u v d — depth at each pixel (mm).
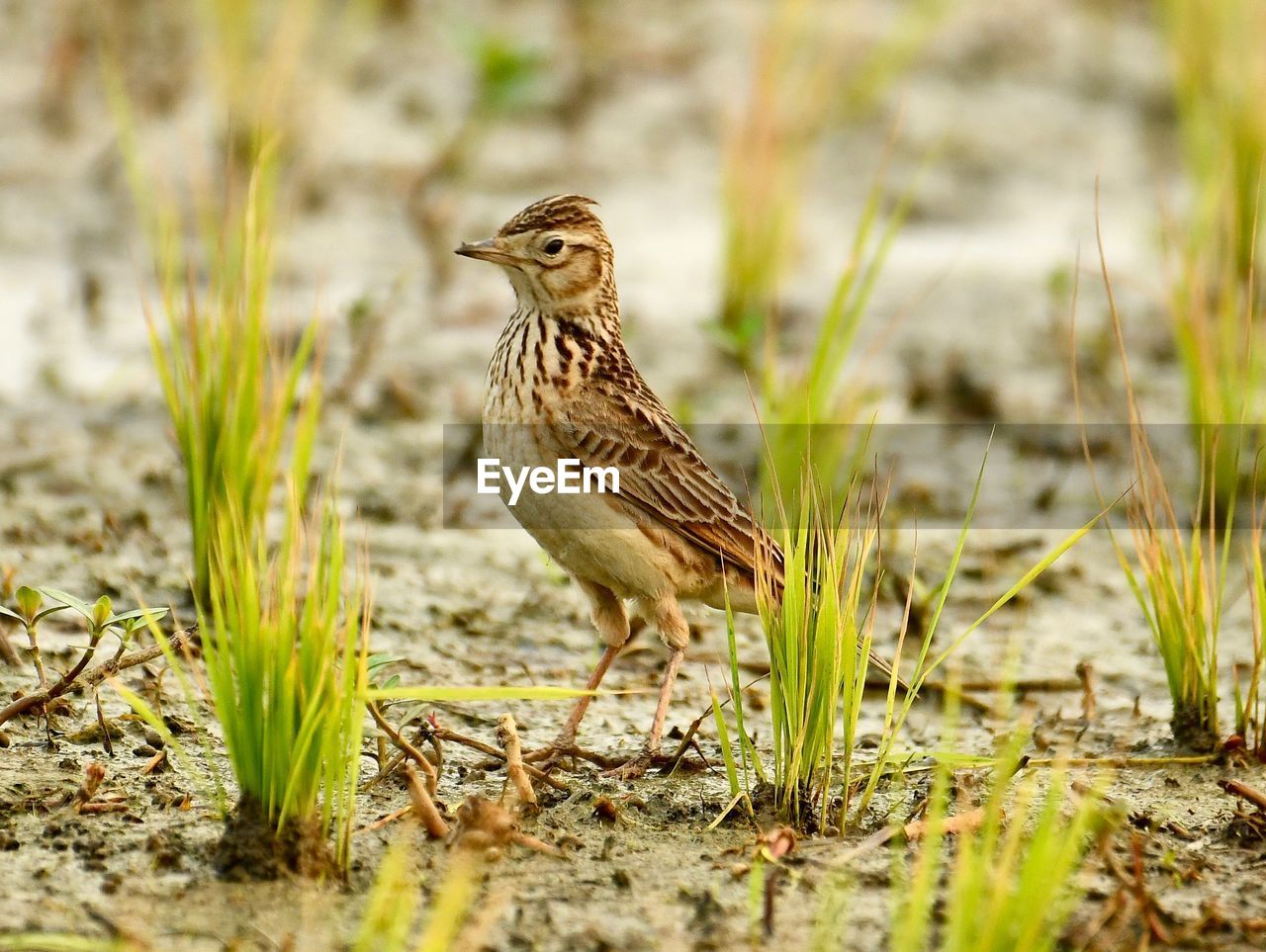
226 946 7719
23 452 14898
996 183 23188
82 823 8812
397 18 25312
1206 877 8812
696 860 8828
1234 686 10477
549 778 9625
